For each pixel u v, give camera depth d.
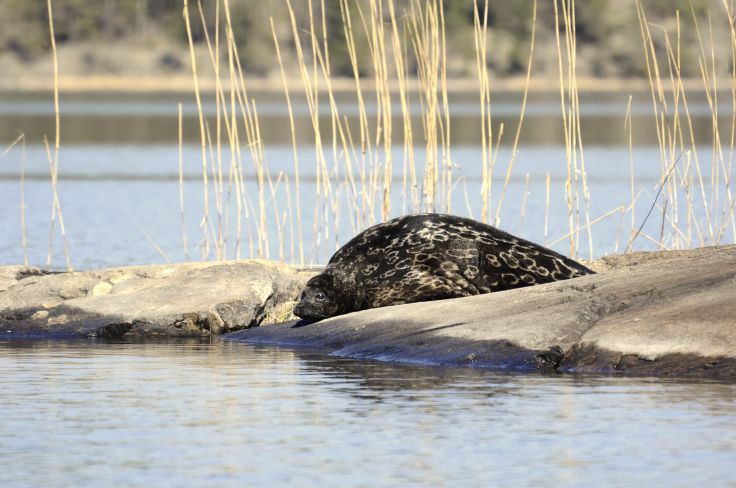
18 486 25.39
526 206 101.38
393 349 42.81
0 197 109.44
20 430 30.41
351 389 35.81
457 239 48.44
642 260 52.62
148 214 98.31
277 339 47.03
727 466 26.53
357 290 48.12
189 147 175.12
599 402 33.25
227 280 51.53
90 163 148.50
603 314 41.31
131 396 34.84
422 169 132.50
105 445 28.86
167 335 49.12
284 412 32.47
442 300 45.69
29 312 50.91
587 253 74.56
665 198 64.12
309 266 56.84
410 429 30.31
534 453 27.80
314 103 66.81
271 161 149.38
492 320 42.47
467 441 29.00
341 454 27.88
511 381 36.78
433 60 63.44
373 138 190.88
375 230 49.44
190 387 36.34
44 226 90.69
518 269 48.28
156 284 51.91
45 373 39.09
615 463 26.86
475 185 119.31
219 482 25.61
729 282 40.94
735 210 79.12
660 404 32.84
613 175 131.00
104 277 52.97
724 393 34.12
